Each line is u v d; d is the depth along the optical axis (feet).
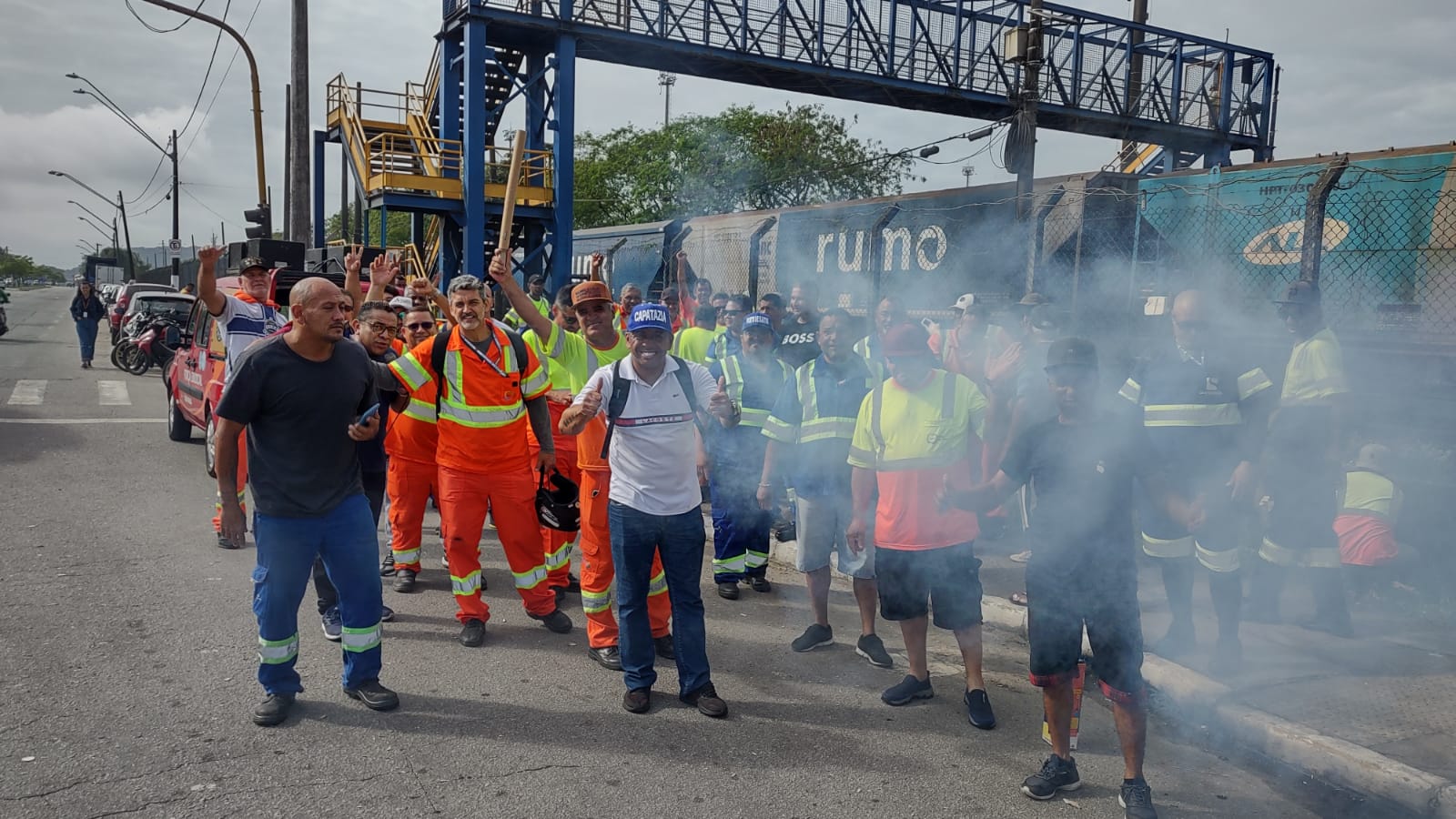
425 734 12.92
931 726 13.99
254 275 22.45
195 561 20.54
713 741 13.19
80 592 18.20
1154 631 17.53
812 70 66.23
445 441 16.37
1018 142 36.73
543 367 19.66
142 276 175.11
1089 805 11.85
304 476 12.97
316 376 12.81
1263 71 83.56
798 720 14.02
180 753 12.05
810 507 16.74
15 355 70.28
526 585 17.17
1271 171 27.43
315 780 11.53
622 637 14.08
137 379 55.93
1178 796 12.21
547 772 12.05
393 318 17.39
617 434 13.97
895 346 14.24
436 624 17.57
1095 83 77.56
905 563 14.26
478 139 55.62
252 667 14.89
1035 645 11.93
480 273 56.34
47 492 26.55
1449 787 11.59
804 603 19.97
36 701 13.34
